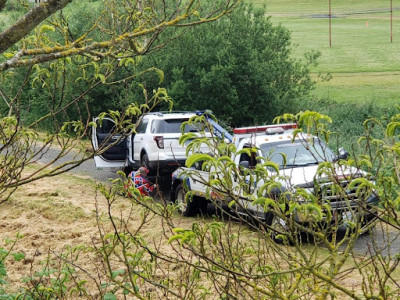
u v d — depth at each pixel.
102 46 4.29
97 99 24.78
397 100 35.88
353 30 90.75
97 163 18.78
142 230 12.52
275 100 22.97
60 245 11.87
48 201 15.06
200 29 23.34
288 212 3.59
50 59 4.16
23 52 4.13
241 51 23.33
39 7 3.66
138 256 4.96
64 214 14.15
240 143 13.05
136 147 17.86
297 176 11.45
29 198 15.45
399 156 3.61
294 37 84.06
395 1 134.62
